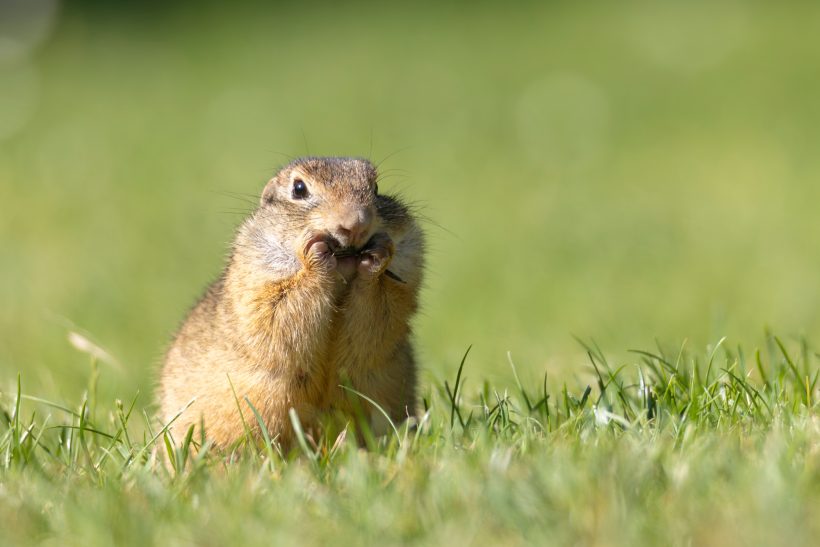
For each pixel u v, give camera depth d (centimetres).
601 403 1143
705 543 748
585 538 771
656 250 2703
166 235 3038
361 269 1165
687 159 3703
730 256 2608
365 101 4647
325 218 1189
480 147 3997
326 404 1198
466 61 5128
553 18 5653
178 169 3822
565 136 4059
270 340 1177
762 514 763
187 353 1274
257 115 4522
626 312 2133
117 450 1095
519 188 3469
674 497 824
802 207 3023
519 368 1617
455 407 1145
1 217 3262
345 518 831
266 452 1109
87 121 4588
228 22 6122
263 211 1267
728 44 4947
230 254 1309
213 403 1212
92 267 2661
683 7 5556
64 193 3550
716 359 1409
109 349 1911
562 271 2538
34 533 846
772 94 4334
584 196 3338
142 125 4478
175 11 6250
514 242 2852
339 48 5562
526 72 4906
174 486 938
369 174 1272
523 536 781
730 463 874
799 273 2359
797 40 4900
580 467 884
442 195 3403
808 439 940
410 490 874
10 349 1955
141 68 5459
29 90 5100
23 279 2548
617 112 4322
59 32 5884
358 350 1185
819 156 3562
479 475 893
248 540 796
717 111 4238
